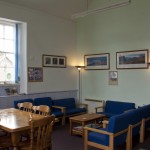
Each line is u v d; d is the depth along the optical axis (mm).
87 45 7125
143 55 5727
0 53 5824
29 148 2947
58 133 5250
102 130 3789
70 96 7250
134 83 5922
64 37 7086
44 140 3027
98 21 6789
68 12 6914
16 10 5766
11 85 5906
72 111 6332
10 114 3830
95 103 6848
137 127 4398
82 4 6930
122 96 6184
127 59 6062
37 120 2883
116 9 6305
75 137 4930
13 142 2980
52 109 6281
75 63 7453
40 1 6035
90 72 7035
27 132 3174
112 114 5840
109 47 6500
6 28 5953
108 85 6527
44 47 6465
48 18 6594
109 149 3576
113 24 6391
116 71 6320
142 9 5746
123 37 6156
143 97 5738
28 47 6039
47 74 6551
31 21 6117
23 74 6082
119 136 3752
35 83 6207
